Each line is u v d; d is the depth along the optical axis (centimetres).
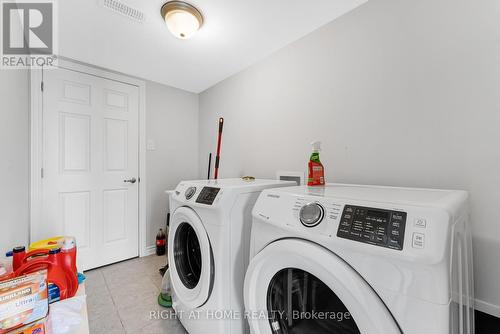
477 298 90
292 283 75
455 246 52
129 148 231
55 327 63
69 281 82
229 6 132
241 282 103
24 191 156
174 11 131
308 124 157
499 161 87
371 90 124
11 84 124
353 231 55
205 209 106
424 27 105
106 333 129
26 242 162
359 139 129
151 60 198
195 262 129
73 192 198
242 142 216
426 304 45
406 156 111
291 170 170
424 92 105
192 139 281
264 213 78
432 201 58
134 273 201
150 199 246
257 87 199
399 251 48
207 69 216
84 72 203
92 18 142
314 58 154
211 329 101
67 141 195
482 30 90
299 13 138
